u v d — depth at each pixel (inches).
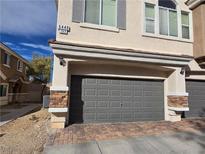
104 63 378.6
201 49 427.5
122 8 392.5
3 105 797.9
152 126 351.6
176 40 434.0
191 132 306.8
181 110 393.4
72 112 366.9
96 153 215.0
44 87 1109.1
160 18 430.6
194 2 439.2
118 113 392.8
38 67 1416.1
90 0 374.3
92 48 340.2
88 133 296.8
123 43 384.5
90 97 379.2
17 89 985.5
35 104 861.8
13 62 933.2
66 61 339.0
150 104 418.6
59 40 345.1
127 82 407.5
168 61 394.6
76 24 356.5
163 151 223.1
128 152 218.8
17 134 307.9
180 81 409.7
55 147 232.5
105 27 373.1
